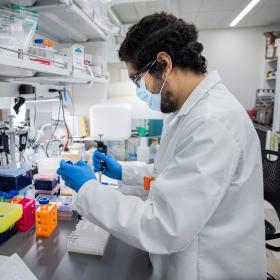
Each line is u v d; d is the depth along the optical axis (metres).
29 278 0.66
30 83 1.61
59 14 1.35
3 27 0.92
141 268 0.79
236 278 0.76
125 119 2.03
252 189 0.74
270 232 1.49
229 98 0.72
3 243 0.91
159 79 0.74
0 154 1.19
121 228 0.66
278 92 3.47
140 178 1.22
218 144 0.61
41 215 0.95
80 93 2.20
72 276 0.75
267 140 3.46
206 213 0.61
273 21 4.53
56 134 1.90
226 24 4.71
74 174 0.79
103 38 2.02
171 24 0.69
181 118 0.79
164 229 0.61
